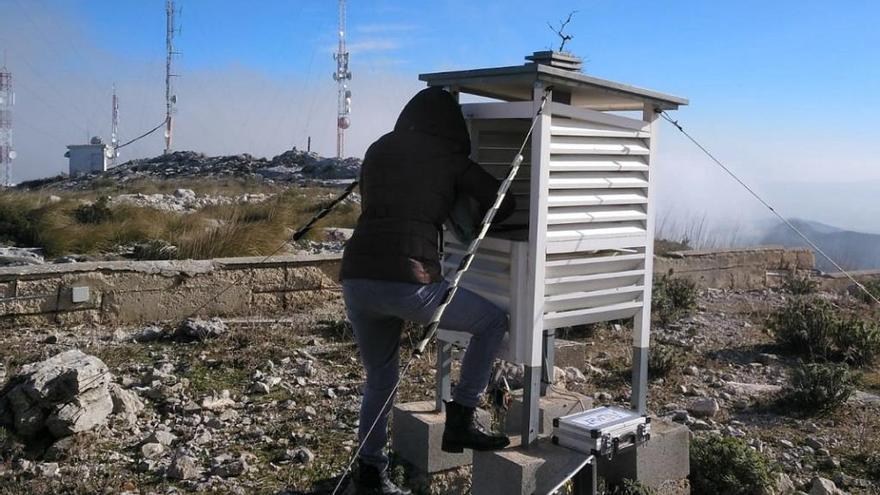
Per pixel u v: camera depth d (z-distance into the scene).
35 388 5.23
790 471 5.33
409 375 6.95
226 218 16.97
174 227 15.69
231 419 5.79
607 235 4.34
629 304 4.52
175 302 9.21
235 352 7.57
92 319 8.79
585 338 9.15
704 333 9.76
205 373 6.93
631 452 4.43
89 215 16.53
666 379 7.49
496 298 4.24
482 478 4.18
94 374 5.49
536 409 4.18
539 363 4.16
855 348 8.34
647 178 4.53
